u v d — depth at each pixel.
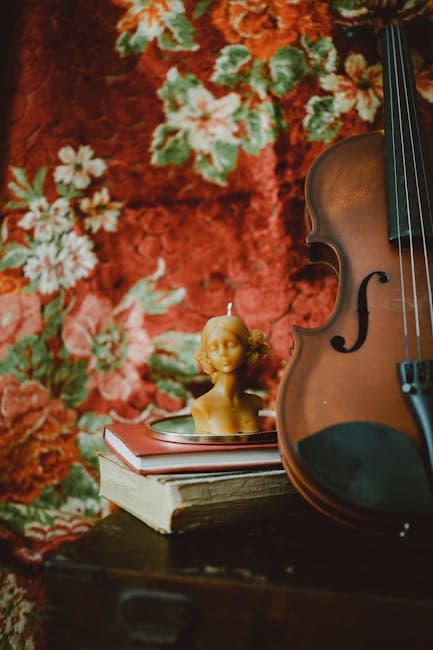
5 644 0.84
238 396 0.66
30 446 0.89
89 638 0.46
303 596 0.43
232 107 0.89
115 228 0.91
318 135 0.88
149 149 0.91
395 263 0.60
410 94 0.71
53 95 0.93
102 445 0.88
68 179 0.92
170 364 0.89
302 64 0.88
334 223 0.64
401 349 0.55
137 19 0.91
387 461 0.47
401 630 0.41
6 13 0.95
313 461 0.47
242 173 0.89
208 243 0.89
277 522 0.59
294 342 0.56
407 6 0.87
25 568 0.87
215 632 0.45
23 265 0.92
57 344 0.90
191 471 0.56
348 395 0.53
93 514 0.87
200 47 0.90
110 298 0.90
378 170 0.67
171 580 0.45
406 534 0.47
